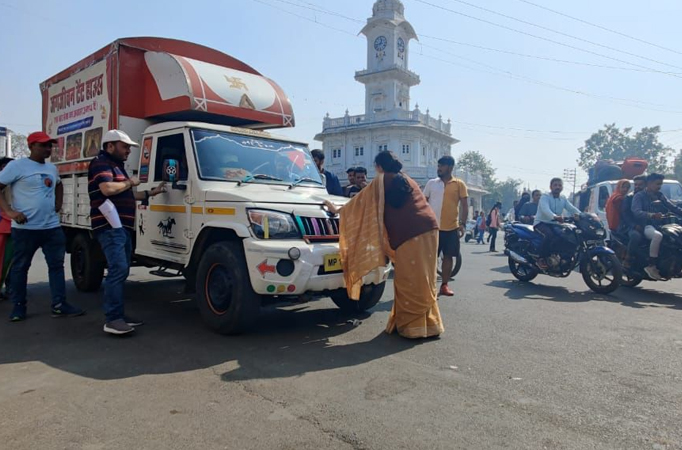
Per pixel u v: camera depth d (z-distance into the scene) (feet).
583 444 8.75
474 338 15.88
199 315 19.17
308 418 9.80
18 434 9.14
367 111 157.48
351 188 28.73
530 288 26.45
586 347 14.84
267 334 16.30
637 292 25.63
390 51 152.25
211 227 16.22
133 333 16.28
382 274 17.66
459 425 9.48
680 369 12.83
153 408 10.29
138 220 20.07
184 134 18.12
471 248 63.57
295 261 14.80
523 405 10.44
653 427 9.44
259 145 19.77
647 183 26.32
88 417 9.87
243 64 22.76
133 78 20.27
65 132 24.27
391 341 15.51
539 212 27.37
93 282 23.38
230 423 9.59
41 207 18.08
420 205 15.98
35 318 18.52
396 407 10.32
